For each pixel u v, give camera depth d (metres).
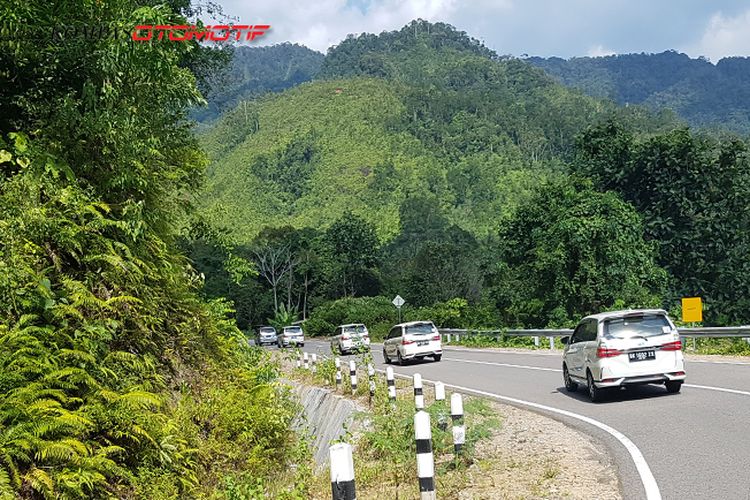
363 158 190.38
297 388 21.59
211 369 10.64
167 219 10.92
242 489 7.82
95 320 7.95
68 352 7.05
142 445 7.54
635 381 12.44
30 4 7.89
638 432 9.35
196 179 12.14
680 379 12.57
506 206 151.75
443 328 44.25
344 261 88.31
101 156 9.02
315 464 11.66
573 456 8.20
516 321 41.06
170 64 8.70
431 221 127.50
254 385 12.21
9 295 7.04
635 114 185.38
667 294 35.78
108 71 8.41
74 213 8.22
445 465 8.14
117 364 8.01
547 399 13.84
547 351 28.02
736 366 16.39
